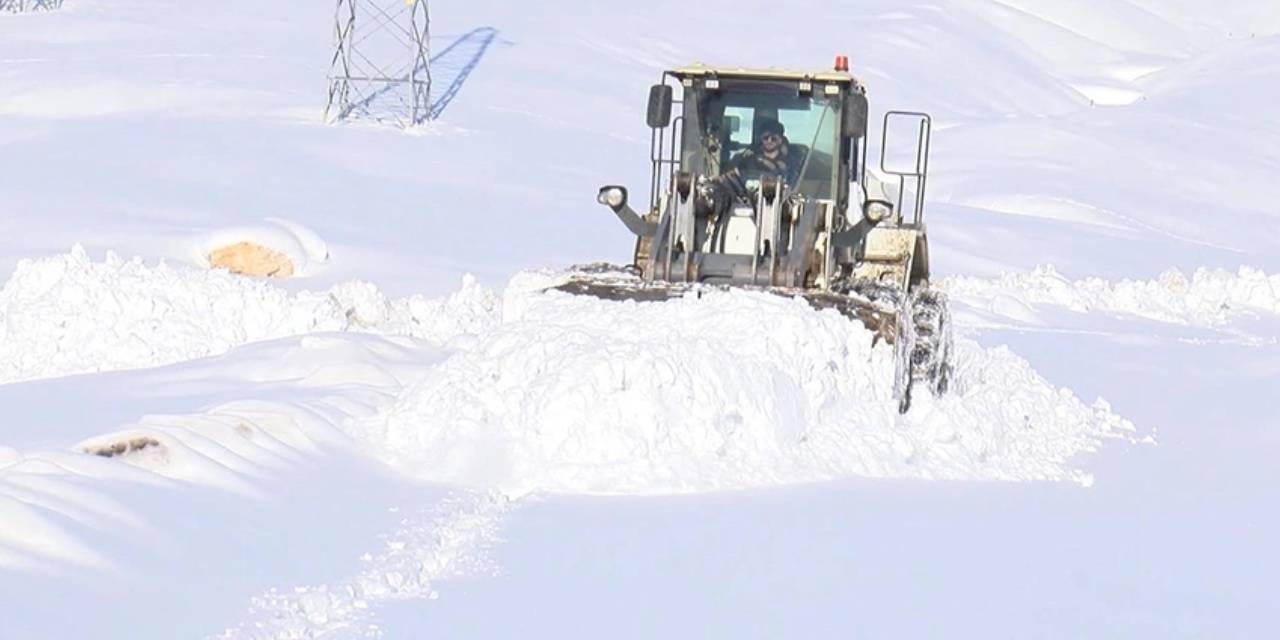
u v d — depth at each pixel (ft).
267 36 588.91
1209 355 226.79
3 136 392.88
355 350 150.82
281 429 110.73
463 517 97.09
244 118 435.53
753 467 114.21
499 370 119.14
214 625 71.05
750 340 120.47
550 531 95.76
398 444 115.34
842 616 80.28
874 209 137.49
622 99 568.00
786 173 143.95
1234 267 414.82
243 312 176.86
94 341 166.09
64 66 484.33
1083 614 83.41
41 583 74.02
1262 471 132.98
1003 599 85.46
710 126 145.07
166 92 455.22
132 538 82.74
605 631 75.51
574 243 326.44
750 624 78.07
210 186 338.75
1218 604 87.25
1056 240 420.77
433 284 271.08
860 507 107.04
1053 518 108.99
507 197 370.94
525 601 80.18
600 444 111.14
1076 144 587.27
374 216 327.67
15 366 161.79
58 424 116.88
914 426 128.47
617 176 428.97
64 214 296.10
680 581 85.61
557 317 126.00
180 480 96.17
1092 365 210.79
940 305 145.69
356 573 82.07
